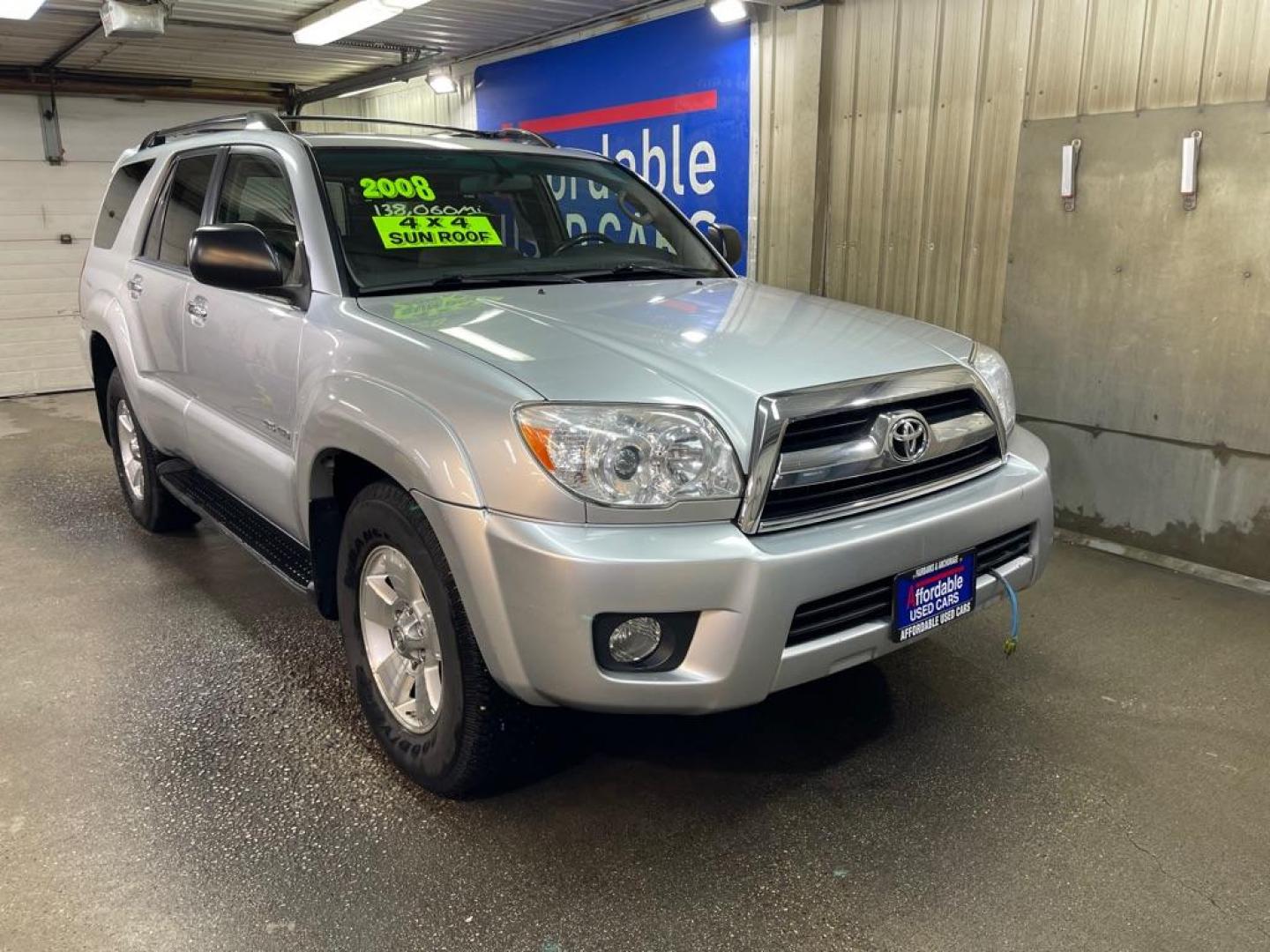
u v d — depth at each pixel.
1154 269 4.01
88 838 2.33
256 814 2.43
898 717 2.89
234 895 2.15
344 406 2.41
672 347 2.30
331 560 2.77
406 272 2.84
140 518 4.61
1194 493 4.04
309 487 2.66
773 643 2.04
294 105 10.15
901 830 2.36
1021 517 2.49
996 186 4.55
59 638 3.45
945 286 4.88
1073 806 2.46
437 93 8.60
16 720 2.88
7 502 5.22
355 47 7.83
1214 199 3.77
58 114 8.89
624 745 2.74
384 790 2.53
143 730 2.83
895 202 5.02
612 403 2.02
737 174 5.92
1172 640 3.39
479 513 2.04
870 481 2.22
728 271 3.58
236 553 4.34
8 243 8.80
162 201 3.96
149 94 9.27
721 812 2.44
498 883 2.18
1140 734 2.79
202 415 3.45
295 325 2.76
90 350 4.57
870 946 2.00
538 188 3.37
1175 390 4.03
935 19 4.65
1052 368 4.45
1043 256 4.38
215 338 3.22
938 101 4.71
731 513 2.04
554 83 7.28
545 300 2.72
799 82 5.30
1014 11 4.32
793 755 2.69
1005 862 2.25
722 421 2.04
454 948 2.00
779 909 2.10
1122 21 3.93
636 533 1.98
